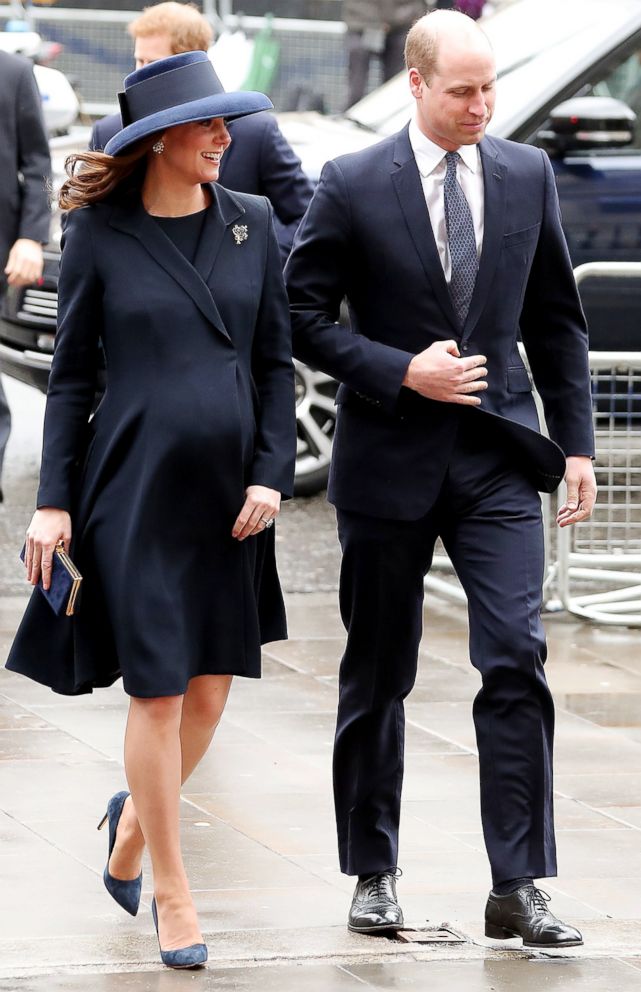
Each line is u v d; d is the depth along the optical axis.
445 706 10.05
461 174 6.84
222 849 7.76
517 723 6.75
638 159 14.94
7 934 6.69
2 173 13.16
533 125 14.80
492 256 6.82
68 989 6.07
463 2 22.22
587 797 8.64
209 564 6.53
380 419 6.89
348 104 27.14
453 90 6.62
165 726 6.45
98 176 6.44
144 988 6.11
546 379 7.22
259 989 6.14
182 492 6.45
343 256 6.91
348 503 6.91
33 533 6.53
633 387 12.57
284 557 13.39
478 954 6.61
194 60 6.52
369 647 6.98
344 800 7.04
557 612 12.38
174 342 6.43
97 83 30.62
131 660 6.38
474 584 6.84
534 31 15.66
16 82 13.16
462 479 6.86
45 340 14.09
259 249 6.62
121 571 6.41
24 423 17.44
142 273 6.44
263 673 10.61
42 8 30.47
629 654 11.40
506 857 6.75
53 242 14.04
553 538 14.05
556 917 7.09
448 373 6.64
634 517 13.60
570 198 14.77
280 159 10.96
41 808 8.14
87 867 7.44
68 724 9.48
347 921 7.02
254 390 6.66
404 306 6.84
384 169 6.86
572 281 7.09
